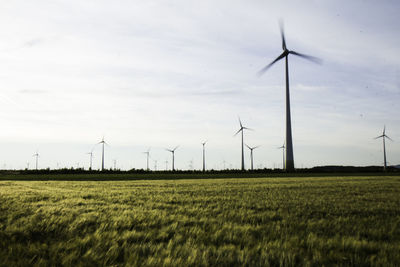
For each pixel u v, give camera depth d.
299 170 105.00
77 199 20.72
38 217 12.68
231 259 7.23
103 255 7.69
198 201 20.22
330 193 26.56
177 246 8.50
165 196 23.73
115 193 26.77
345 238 9.64
